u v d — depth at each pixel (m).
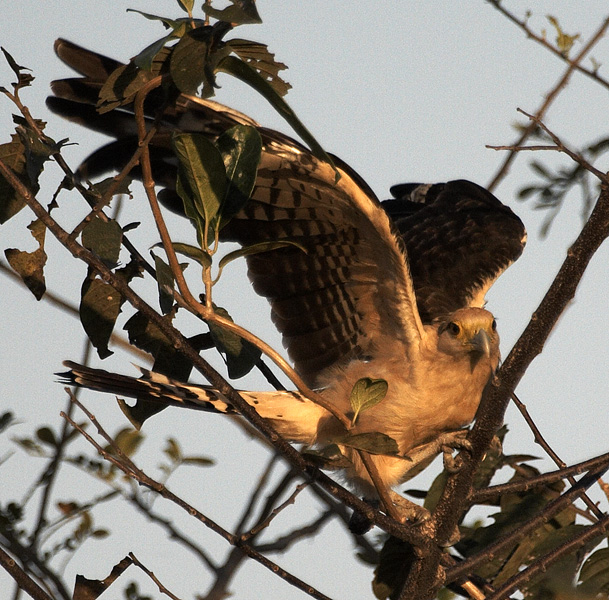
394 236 8.42
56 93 7.52
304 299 9.40
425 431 9.43
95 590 7.17
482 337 9.06
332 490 7.03
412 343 9.18
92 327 7.41
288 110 5.83
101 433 6.89
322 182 8.38
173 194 8.60
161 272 6.60
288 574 7.16
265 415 9.29
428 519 7.85
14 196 7.10
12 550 9.38
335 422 9.37
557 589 8.39
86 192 6.95
